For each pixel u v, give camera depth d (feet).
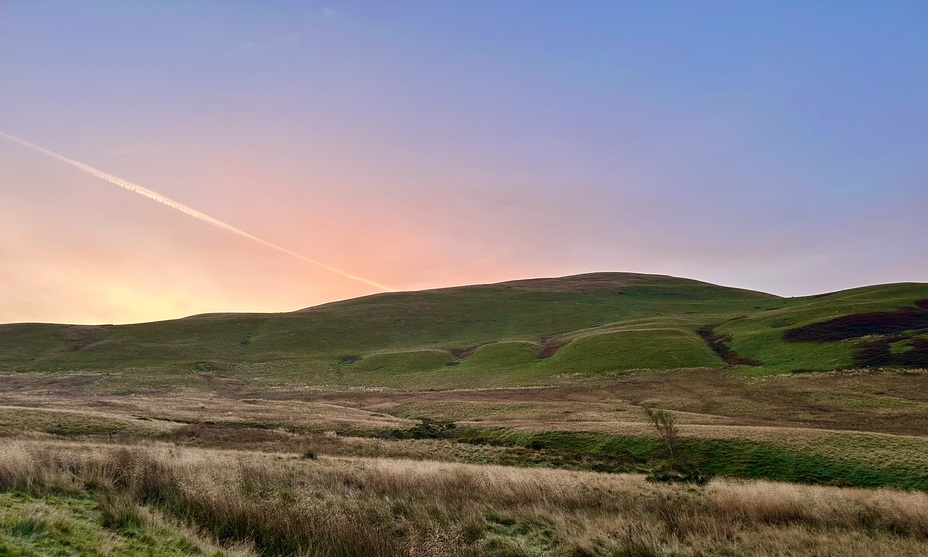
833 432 121.08
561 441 129.70
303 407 190.90
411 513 42.04
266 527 33.76
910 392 191.72
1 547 24.71
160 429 116.06
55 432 100.48
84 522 31.24
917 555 40.14
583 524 43.29
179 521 34.32
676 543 39.68
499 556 35.27
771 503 53.52
